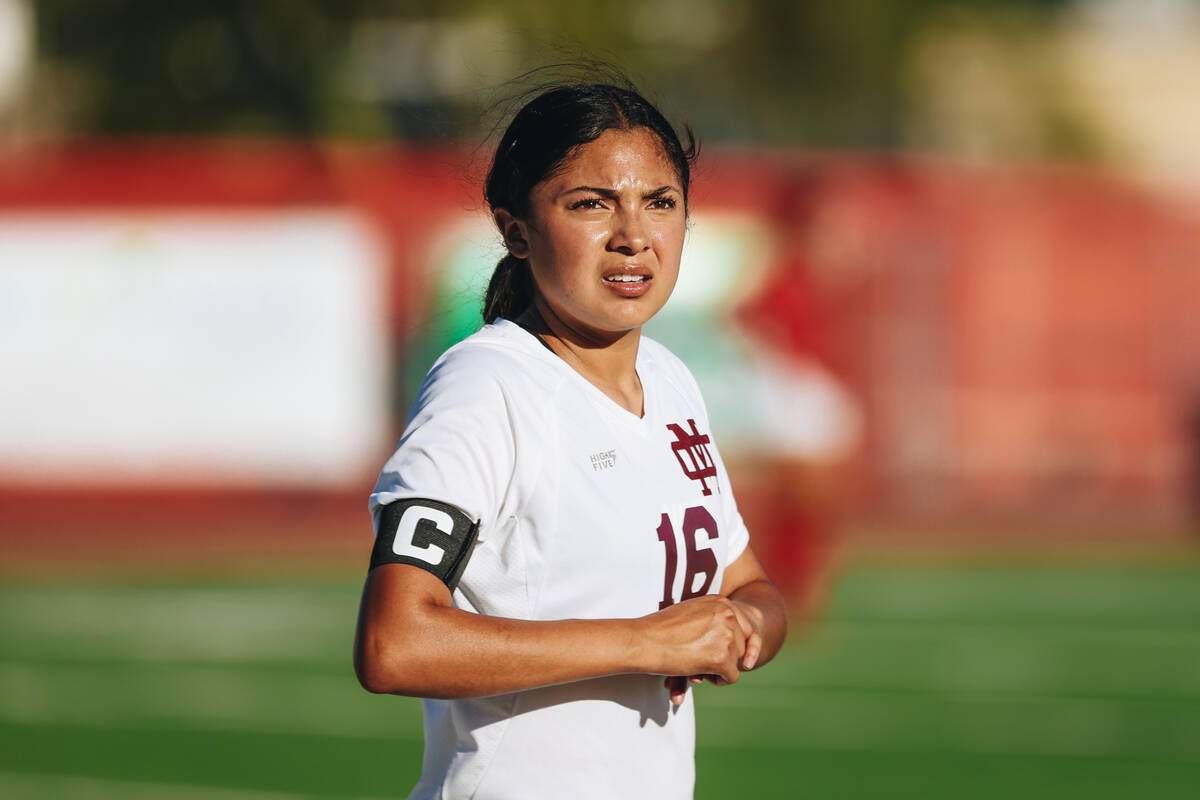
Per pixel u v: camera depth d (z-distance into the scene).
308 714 30.66
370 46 74.88
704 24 83.19
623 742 10.46
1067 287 60.06
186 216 54.62
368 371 54.78
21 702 31.72
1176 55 112.88
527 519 10.24
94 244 54.47
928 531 58.19
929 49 87.25
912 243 59.25
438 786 10.57
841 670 34.97
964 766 26.78
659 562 10.56
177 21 74.75
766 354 36.69
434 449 10.06
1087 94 103.31
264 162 54.81
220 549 52.94
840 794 24.89
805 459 35.84
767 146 85.56
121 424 54.75
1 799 24.25
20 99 75.81
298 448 54.94
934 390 59.50
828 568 36.75
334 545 53.62
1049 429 60.16
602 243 10.52
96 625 40.50
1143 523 59.78
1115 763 27.09
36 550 52.62
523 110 10.91
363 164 54.94
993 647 37.94
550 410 10.40
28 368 54.50
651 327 49.53
